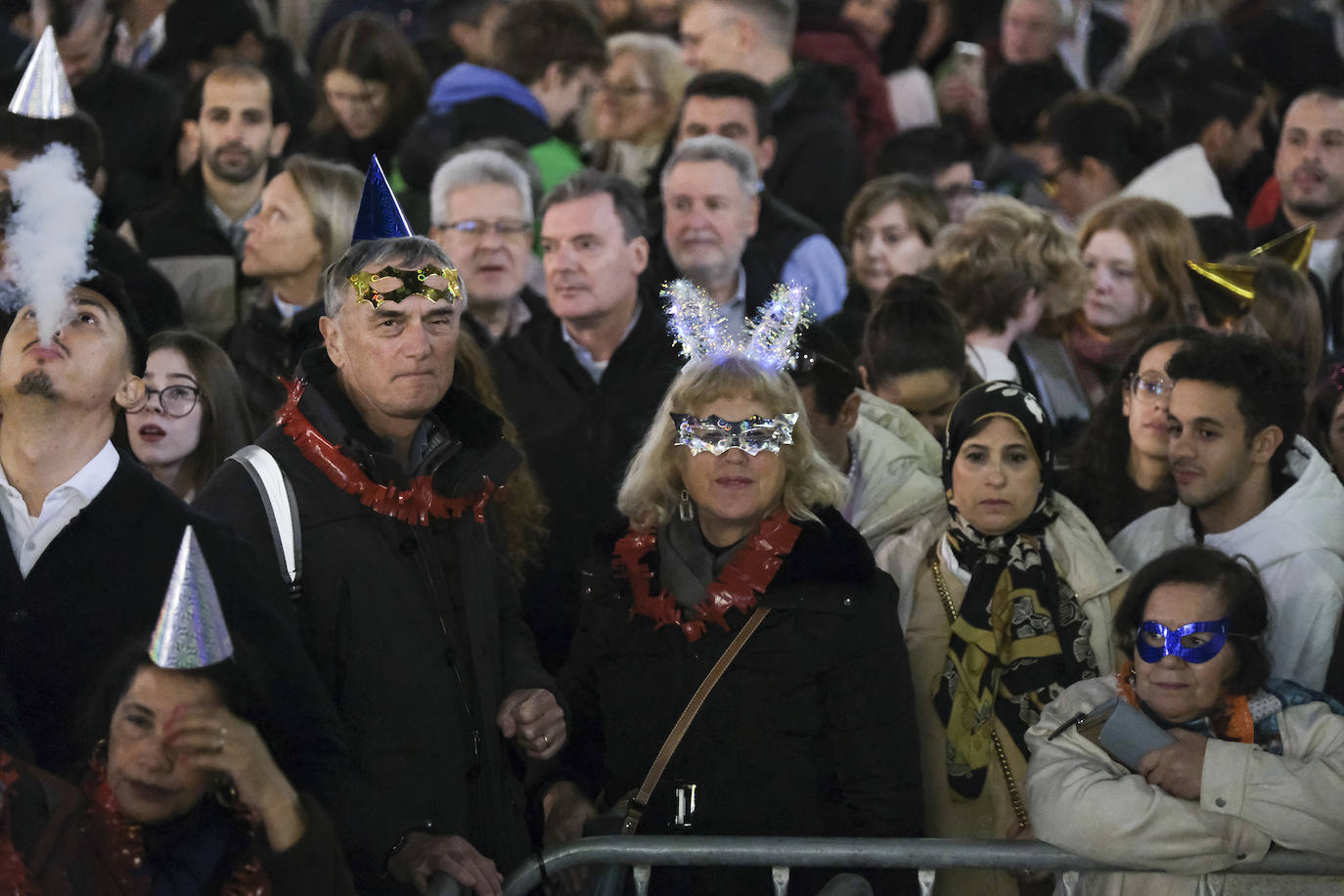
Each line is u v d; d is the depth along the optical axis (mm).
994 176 23344
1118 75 28359
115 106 19828
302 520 9586
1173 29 25312
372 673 9625
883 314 14328
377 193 10250
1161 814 9500
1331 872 9516
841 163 21766
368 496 9680
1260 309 15156
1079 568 11406
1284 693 10141
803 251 18891
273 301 17156
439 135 20516
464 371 12844
